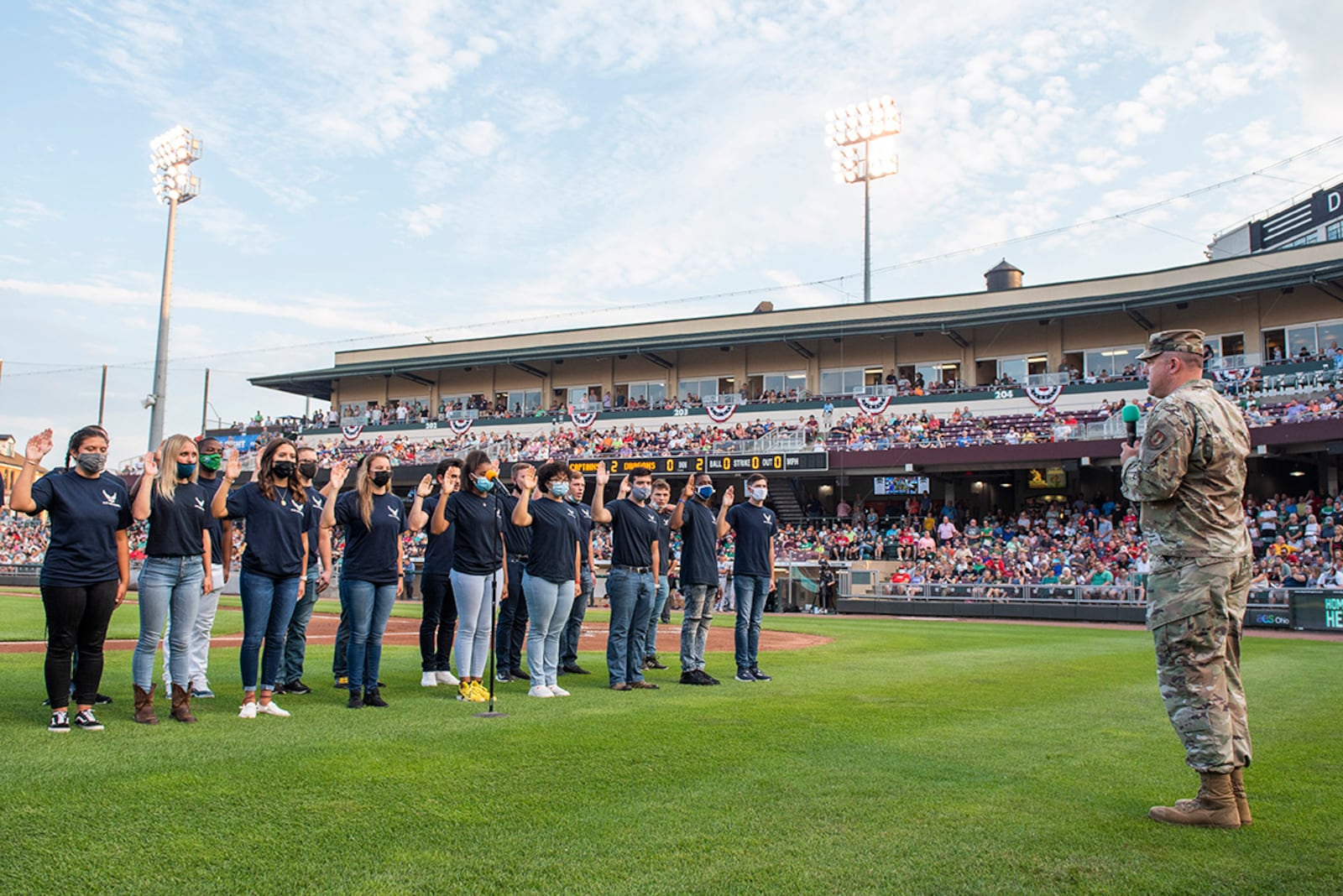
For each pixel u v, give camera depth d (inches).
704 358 1790.1
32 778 174.2
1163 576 165.2
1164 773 195.8
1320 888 128.0
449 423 1813.5
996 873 133.0
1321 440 1122.7
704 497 362.3
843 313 1657.2
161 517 241.1
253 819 153.3
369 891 124.2
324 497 295.3
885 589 1123.9
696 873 131.9
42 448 222.2
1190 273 1402.6
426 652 333.4
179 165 1664.6
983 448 1333.7
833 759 204.4
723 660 462.0
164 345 1646.2
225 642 501.4
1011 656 495.8
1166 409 163.6
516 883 127.4
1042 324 1539.1
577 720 251.8
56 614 224.7
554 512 310.5
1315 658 523.8
